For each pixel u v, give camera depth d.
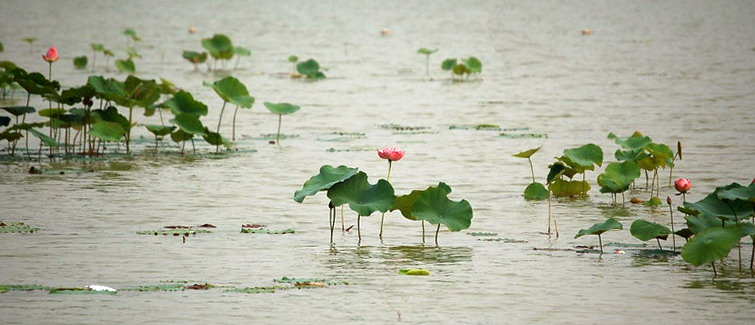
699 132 19.31
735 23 44.47
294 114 22.39
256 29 43.81
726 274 10.05
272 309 8.80
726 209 10.55
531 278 9.90
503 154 17.33
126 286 9.52
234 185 14.60
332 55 35.44
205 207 13.15
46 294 9.17
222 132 19.80
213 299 9.09
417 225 12.29
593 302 9.09
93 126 16.23
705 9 50.72
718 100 23.81
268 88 26.88
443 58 34.56
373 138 19.12
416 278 9.88
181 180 14.91
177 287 9.43
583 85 27.05
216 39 30.97
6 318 8.45
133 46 37.66
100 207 13.05
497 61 33.44
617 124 20.52
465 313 8.76
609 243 11.37
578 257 10.76
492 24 45.62
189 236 11.57
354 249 11.05
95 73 29.66
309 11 51.53
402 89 26.81
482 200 13.77
